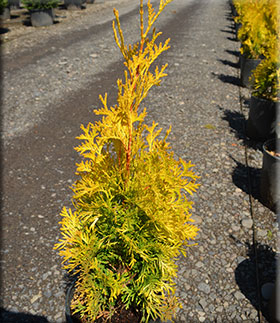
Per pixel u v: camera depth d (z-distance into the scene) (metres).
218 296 2.78
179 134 5.39
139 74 1.82
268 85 4.90
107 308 2.07
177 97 6.91
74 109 6.36
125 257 1.97
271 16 6.87
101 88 7.36
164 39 11.59
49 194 4.07
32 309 2.70
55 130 5.61
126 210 1.90
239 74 8.39
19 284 2.90
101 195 1.87
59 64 8.84
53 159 4.81
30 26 13.56
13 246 3.29
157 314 2.05
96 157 1.92
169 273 1.94
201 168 4.52
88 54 9.75
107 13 17.34
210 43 11.30
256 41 7.13
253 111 5.08
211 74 8.34
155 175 1.85
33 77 7.91
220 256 3.16
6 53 9.79
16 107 6.41
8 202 3.93
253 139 5.24
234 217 3.65
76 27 13.56
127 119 1.83
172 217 1.91
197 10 18.75
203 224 3.54
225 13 17.86
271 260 3.11
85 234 1.93
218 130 5.56
